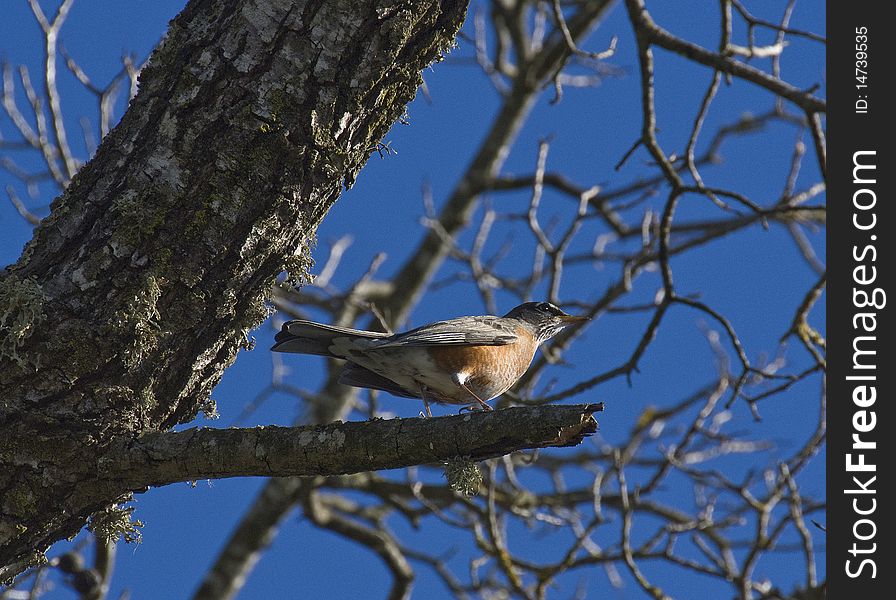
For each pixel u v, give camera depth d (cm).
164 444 657
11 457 642
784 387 1123
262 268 696
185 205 666
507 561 1345
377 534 1689
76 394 649
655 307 1275
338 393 1852
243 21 682
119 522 691
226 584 1795
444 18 711
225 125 671
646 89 1156
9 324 645
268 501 1839
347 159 704
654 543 1340
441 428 620
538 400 1162
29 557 677
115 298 655
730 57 1157
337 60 680
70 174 1327
